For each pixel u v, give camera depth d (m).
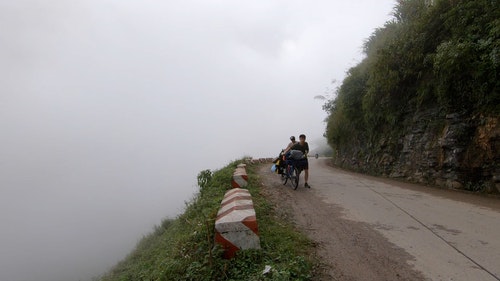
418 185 11.11
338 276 3.96
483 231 5.34
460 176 9.67
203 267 4.06
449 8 11.13
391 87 14.12
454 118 10.02
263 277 3.68
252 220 4.46
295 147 10.39
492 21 9.01
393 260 4.34
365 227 5.92
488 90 8.74
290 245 4.82
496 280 3.61
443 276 3.78
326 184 11.52
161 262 5.81
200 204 8.55
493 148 8.52
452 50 9.66
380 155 16.03
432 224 5.89
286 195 9.34
